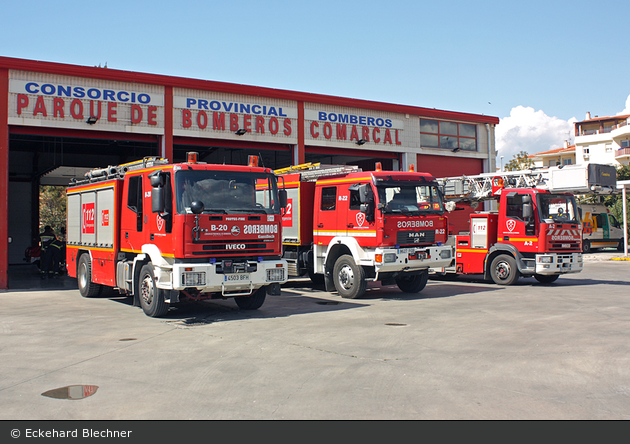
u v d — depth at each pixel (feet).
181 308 38.11
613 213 114.11
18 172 88.53
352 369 20.86
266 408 16.55
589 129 242.78
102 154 86.07
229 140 64.85
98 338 27.71
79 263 46.21
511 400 17.07
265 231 34.06
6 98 53.31
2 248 52.11
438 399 17.21
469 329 28.76
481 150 86.43
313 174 47.14
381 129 75.77
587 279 56.18
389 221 40.47
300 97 68.80
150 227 34.50
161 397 17.78
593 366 20.95
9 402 17.51
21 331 29.99
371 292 47.06
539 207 49.21
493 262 52.49
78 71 56.24
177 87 61.62
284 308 37.81
